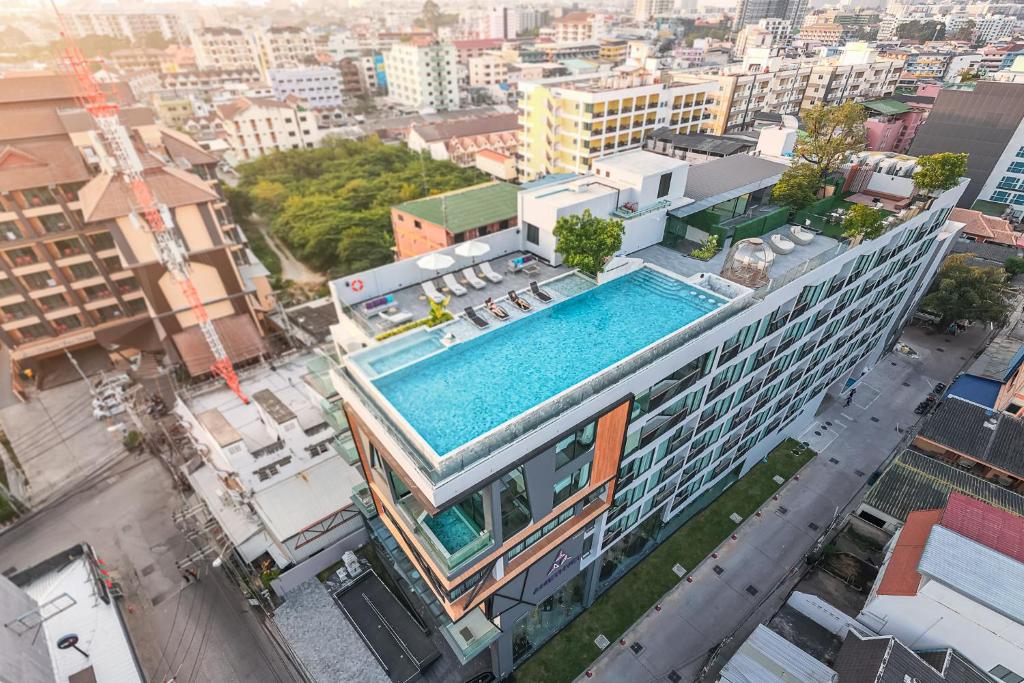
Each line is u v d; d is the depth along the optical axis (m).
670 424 27.94
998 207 82.06
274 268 75.69
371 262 71.81
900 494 36.75
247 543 34.38
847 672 26.69
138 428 47.28
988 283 56.88
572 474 23.58
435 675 30.12
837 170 42.38
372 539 36.69
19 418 49.34
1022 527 28.64
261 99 121.00
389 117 153.50
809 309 33.03
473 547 20.80
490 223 50.12
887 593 27.72
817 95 110.56
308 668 30.59
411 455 18.59
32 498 41.66
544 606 30.38
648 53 156.12
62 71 57.06
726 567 35.97
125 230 45.28
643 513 32.28
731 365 29.64
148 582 35.31
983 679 25.94
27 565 36.66
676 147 74.06
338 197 86.69
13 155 48.38
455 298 32.28
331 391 30.89
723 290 29.52
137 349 57.00
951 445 40.84
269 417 34.41
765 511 39.84
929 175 37.91
